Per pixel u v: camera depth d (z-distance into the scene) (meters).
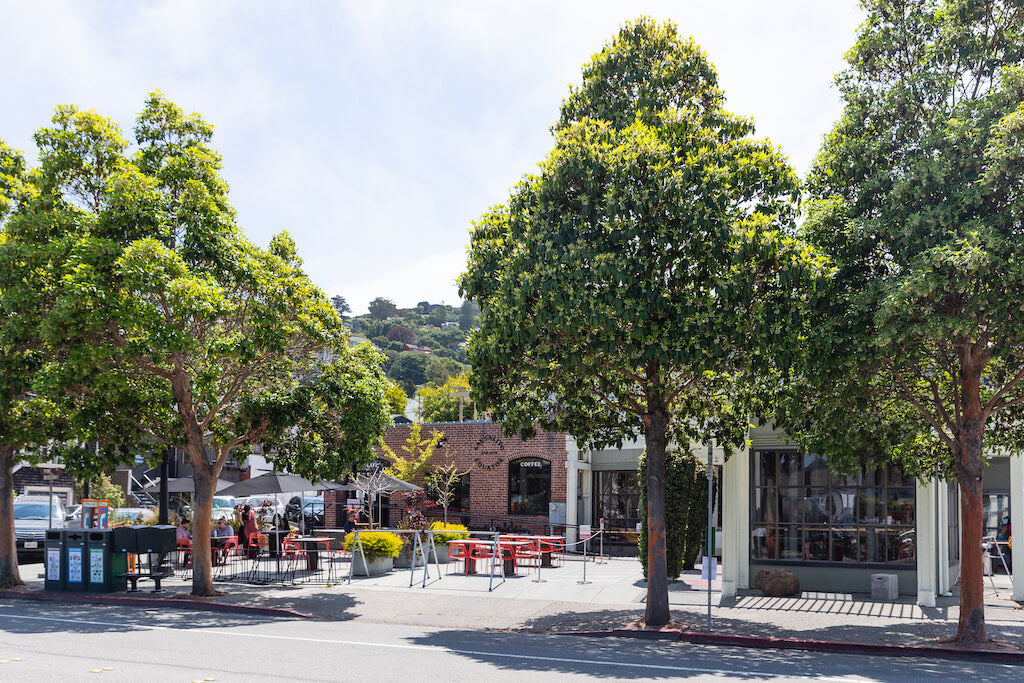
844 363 13.57
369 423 19.59
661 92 16.23
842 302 13.90
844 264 14.20
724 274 13.94
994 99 13.49
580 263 14.00
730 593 18.91
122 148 19.12
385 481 28.06
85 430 19.28
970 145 13.37
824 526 19.61
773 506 20.09
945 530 20.00
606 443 17.73
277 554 22.78
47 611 16.91
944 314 13.36
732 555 19.05
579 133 14.84
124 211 17.42
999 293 12.62
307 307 18.58
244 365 18.86
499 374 16.09
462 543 22.83
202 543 19.09
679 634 14.62
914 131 14.36
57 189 18.22
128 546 19.64
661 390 15.85
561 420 17.03
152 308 16.41
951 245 12.58
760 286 14.19
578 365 14.84
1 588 20.39
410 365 117.50
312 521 34.91
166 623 15.28
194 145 19.14
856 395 14.52
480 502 35.06
